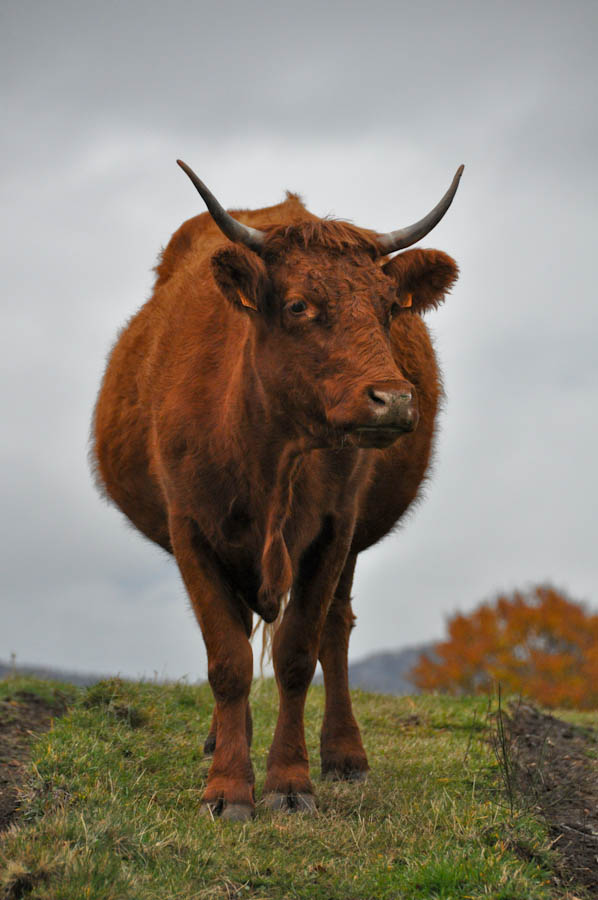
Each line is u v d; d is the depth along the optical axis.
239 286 18.70
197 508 21.33
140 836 17.48
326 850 18.64
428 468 29.00
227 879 16.81
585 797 22.84
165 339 23.58
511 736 28.78
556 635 80.31
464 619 83.31
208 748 25.47
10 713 28.47
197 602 21.23
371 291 18.38
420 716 32.16
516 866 17.41
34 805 19.22
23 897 15.14
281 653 21.75
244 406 19.97
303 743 21.77
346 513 22.17
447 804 20.83
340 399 17.45
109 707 26.78
